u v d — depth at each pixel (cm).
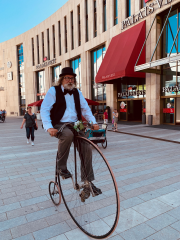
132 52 1480
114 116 1236
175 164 498
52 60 3164
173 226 237
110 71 1633
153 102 1512
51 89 237
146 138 937
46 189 359
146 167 478
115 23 1923
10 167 504
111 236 219
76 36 2566
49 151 693
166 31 1454
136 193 332
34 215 269
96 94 2386
